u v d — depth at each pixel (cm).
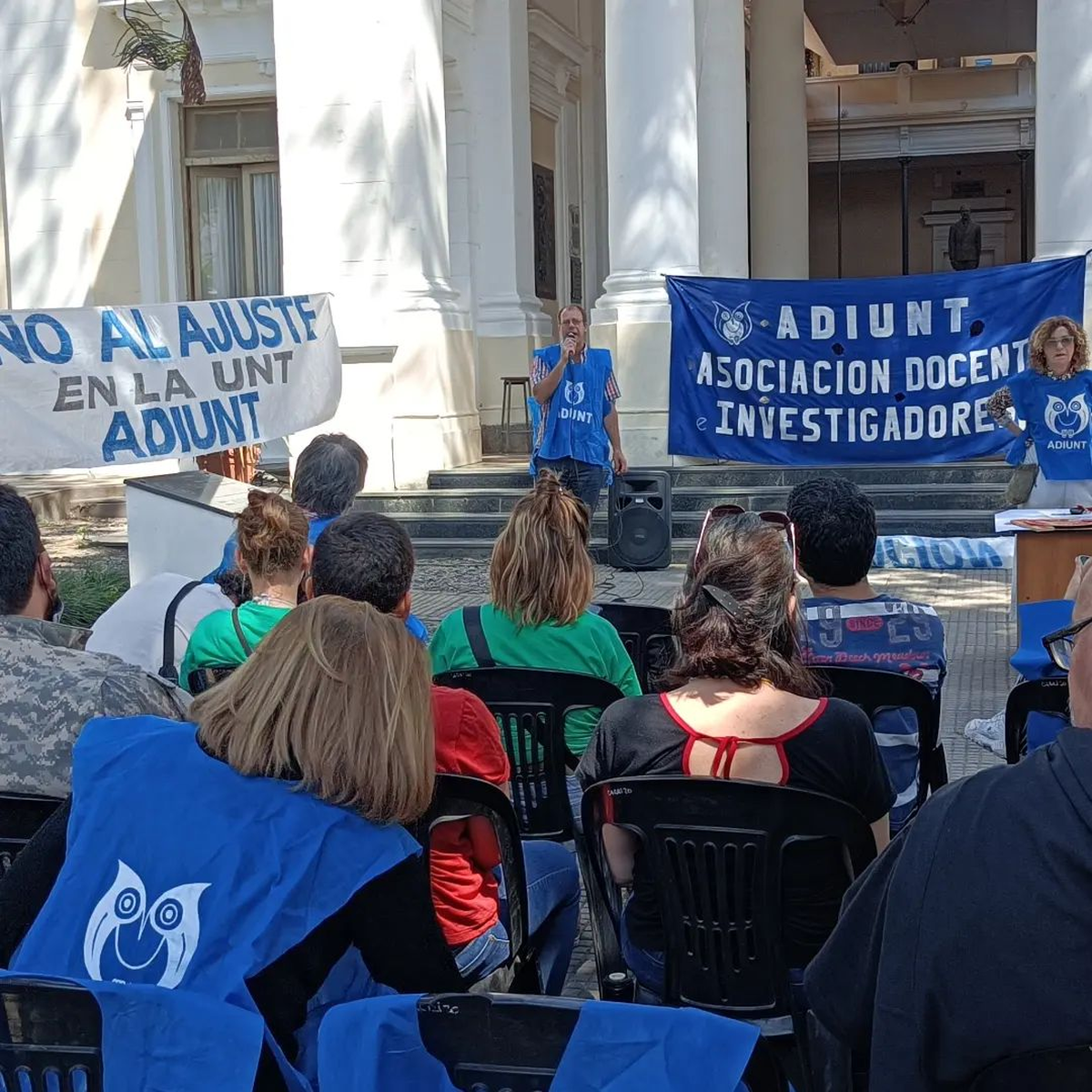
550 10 1739
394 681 216
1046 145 1155
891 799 276
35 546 300
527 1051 176
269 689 216
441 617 922
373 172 1315
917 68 2528
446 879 285
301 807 210
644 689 453
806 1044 221
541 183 1753
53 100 1620
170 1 1567
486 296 1616
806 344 1166
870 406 1161
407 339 1319
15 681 273
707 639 273
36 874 225
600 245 1947
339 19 1309
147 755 219
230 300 751
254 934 201
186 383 728
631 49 1227
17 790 266
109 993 181
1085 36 1133
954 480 1144
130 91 1602
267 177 1620
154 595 441
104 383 697
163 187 1611
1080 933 145
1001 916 148
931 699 331
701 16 1416
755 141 1759
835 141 2377
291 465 1329
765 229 1759
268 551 393
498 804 281
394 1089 180
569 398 989
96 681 272
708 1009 264
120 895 205
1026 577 636
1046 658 432
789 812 252
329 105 1318
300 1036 218
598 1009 173
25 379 672
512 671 366
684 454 1202
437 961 215
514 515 381
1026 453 754
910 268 2641
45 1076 185
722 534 287
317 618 220
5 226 1686
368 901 210
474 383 1447
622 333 1234
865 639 357
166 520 719
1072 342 731
